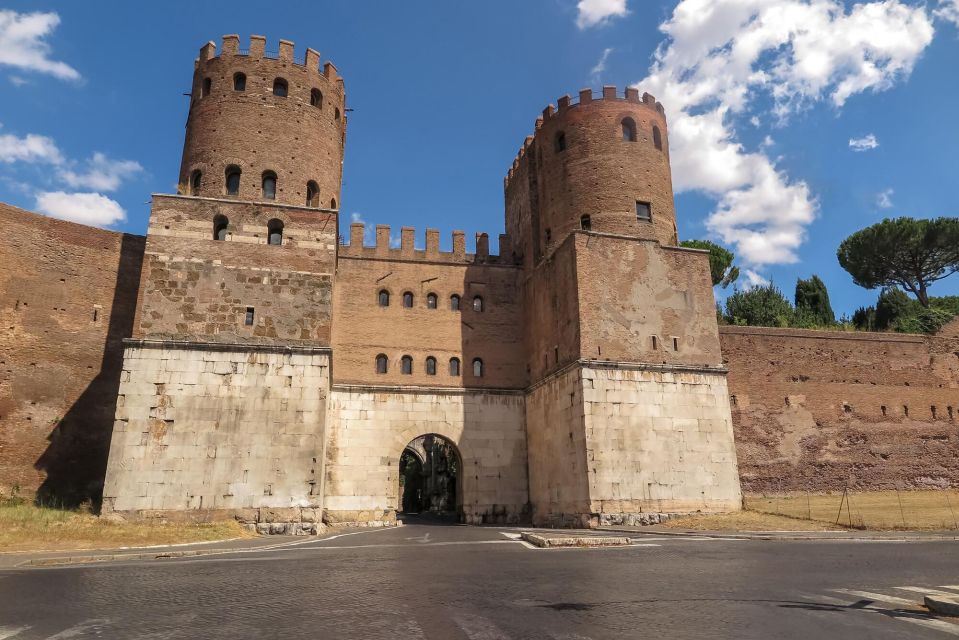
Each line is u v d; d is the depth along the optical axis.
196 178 32.16
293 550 17.81
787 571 12.30
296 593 10.00
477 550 17.16
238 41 34.28
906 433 38.56
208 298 28.41
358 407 35.47
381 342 37.28
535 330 37.03
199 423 26.30
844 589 10.17
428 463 67.19
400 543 20.06
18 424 28.41
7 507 25.78
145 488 25.17
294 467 26.58
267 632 7.39
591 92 37.34
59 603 9.30
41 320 29.77
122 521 24.27
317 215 30.83
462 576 11.81
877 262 62.06
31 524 21.66
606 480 28.61
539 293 36.78
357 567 13.34
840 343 39.25
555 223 36.72
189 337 27.69
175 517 25.03
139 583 11.23
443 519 43.03
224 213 29.83
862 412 38.19
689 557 14.91
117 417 25.70
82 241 31.61
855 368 38.97
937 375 40.38
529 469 36.06
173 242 28.81
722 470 30.09
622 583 10.86
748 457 35.50
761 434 36.12
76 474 29.50
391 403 35.88
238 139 32.12
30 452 28.50
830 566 13.05
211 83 33.53
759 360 37.50
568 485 30.53
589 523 28.05
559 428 32.06
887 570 12.40
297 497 26.23
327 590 10.27
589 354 30.36
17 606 9.09
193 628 7.61
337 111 36.72
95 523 23.34
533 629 7.48
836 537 20.03
